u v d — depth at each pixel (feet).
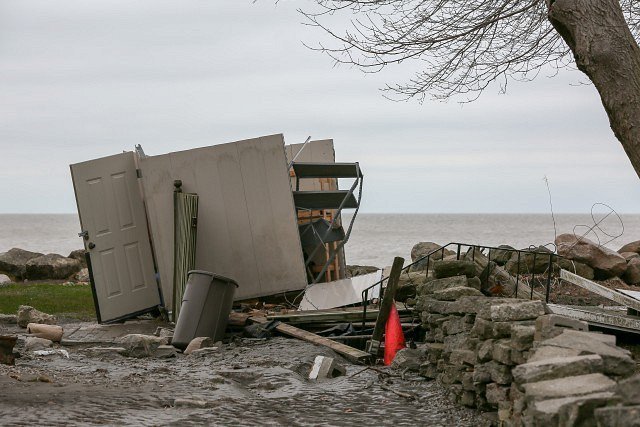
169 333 47.29
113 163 54.54
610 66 32.89
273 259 54.80
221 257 54.29
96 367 37.19
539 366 19.06
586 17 33.30
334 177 60.80
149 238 55.01
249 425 25.53
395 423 26.03
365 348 41.19
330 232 57.00
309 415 27.20
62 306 66.59
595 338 21.04
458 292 32.73
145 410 27.14
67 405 27.14
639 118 32.68
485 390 26.21
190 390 30.89
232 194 54.60
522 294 37.70
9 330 51.06
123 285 54.29
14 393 28.68
